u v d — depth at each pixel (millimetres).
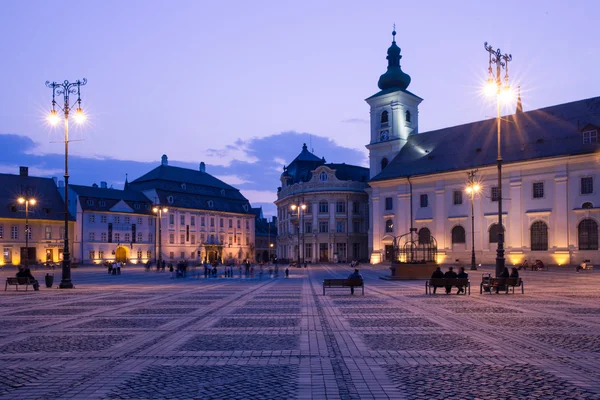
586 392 8562
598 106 65938
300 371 10117
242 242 123688
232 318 17734
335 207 102375
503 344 12609
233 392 8703
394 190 81562
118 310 20438
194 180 115625
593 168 60750
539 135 68000
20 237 86500
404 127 89625
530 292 27469
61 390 8922
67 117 33750
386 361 10914
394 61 91500
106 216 95438
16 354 11891
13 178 90438
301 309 20344
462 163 73688
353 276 27016
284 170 121438
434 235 75438
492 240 69188
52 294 28953
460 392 8602
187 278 48812
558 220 62938
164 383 9305
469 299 23859
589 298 24016
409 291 28859
